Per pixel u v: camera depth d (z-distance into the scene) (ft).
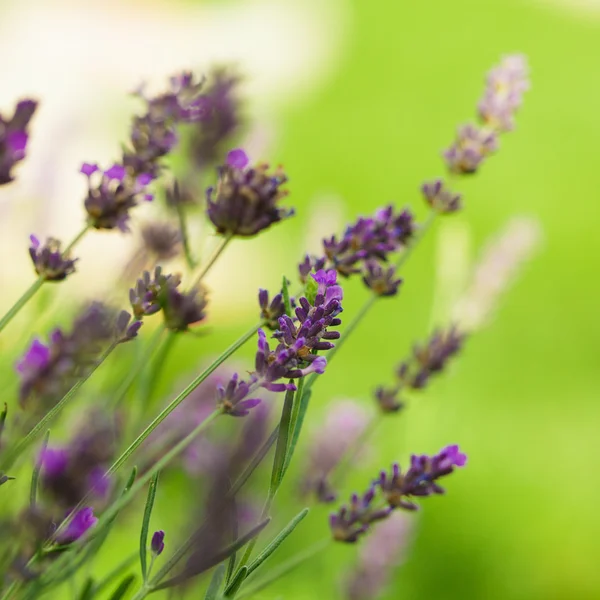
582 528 6.61
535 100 14.87
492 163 12.50
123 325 2.02
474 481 6.61
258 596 2.65
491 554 5.99
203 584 2.22
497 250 3.78
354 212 11.80
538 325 9.42
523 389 8.43
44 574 1.91
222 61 2.37
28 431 2.01
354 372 7.97
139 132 2.12
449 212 2.39
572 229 11.34
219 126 2.36
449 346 2.56
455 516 6.07
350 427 2.64
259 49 14.73
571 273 10.36
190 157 2.38
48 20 10.53
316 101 14.26
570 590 6.15
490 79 2.46
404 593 5.31
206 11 14.35
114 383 2.35
